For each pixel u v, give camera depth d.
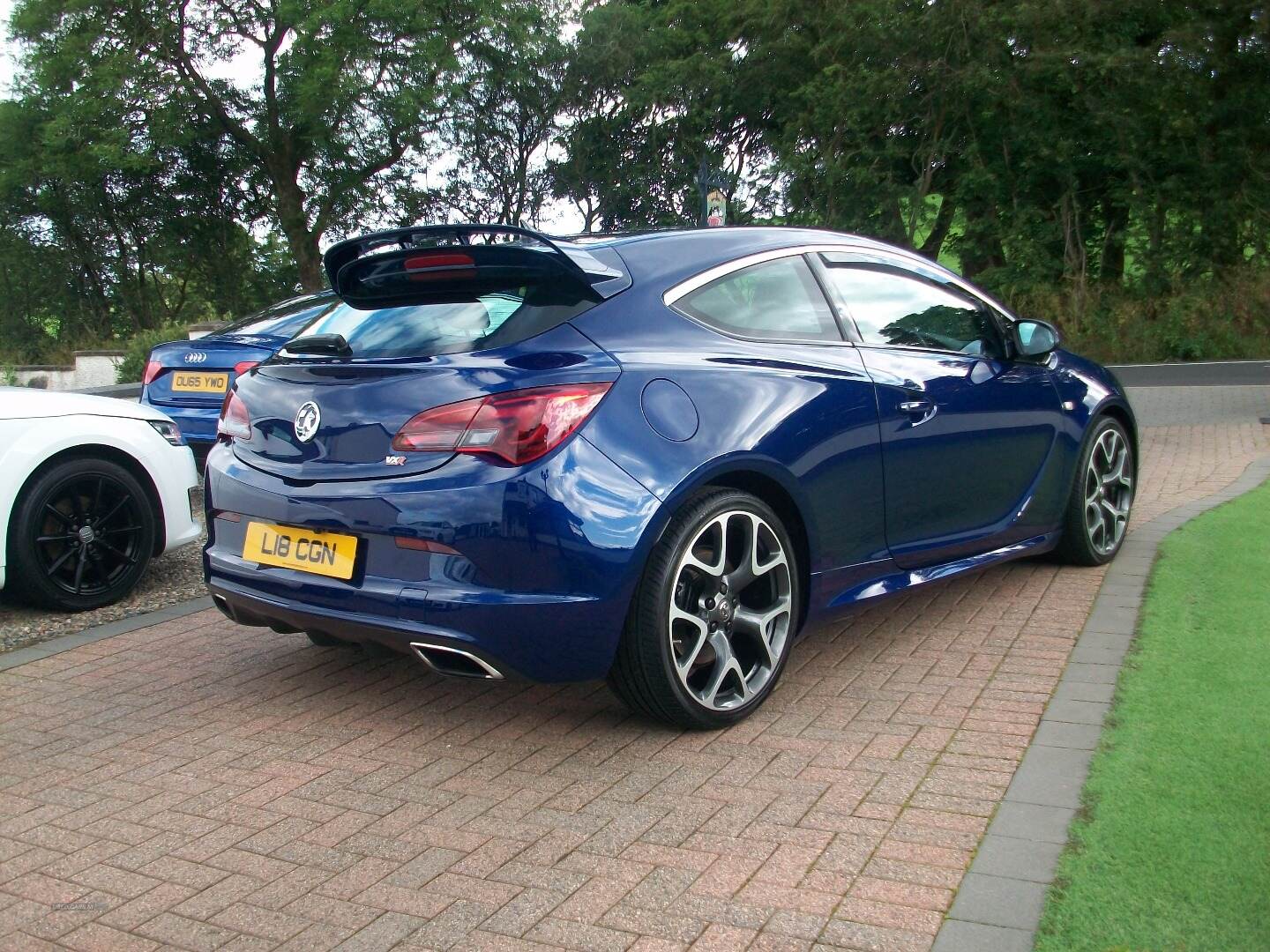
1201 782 2.96
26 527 5.05
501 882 2.68
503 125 34.47
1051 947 2.27
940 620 4.63
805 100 28.22
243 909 2.61
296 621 3.55
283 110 31.53
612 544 3.19
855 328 4.16
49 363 32.06
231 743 3.63
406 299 3.70
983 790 3.02
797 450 3.67
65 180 31.12
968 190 26.23
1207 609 4.49
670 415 3.37
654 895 2.59
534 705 3.88
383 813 3.09
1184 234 23.67
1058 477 5.06
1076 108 25.34
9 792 3.30
